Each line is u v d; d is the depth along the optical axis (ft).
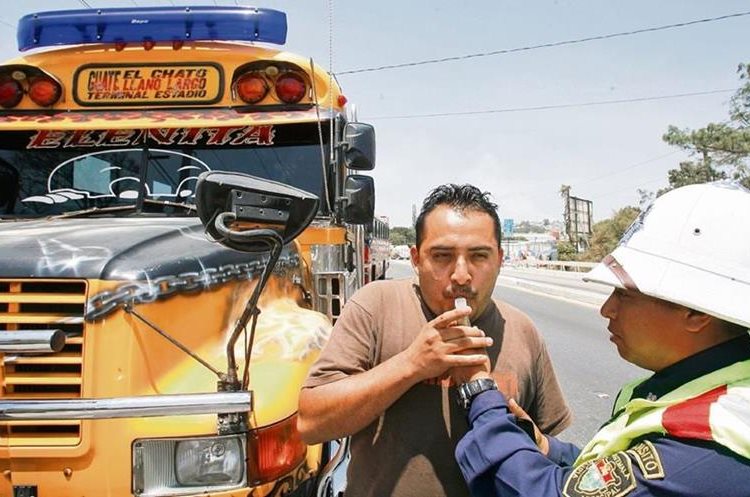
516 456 5.19
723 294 4.66
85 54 13.10
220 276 8.87
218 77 13.14
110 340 7.53
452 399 6.17
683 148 113.29
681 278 4.85
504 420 5.40
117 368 7.50
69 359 7.50
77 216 12.42
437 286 6.07
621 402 5.76
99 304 7.55
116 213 12.63
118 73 13.14
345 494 6.68
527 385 6.67
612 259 5.38
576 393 23.43
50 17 13.09
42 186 12.89
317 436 6.16
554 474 5.10
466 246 5.96
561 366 28.40
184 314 8.27
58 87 13.00
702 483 4.28
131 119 12.98
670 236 5.07
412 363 5.69
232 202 6.85
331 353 6.48
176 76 13.15
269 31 13.24
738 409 4.39
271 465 7.59
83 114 13.06
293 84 13.07
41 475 7.39
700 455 4.35
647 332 5.14
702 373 4.90
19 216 12.73
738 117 108.68
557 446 6.51
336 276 13.37
